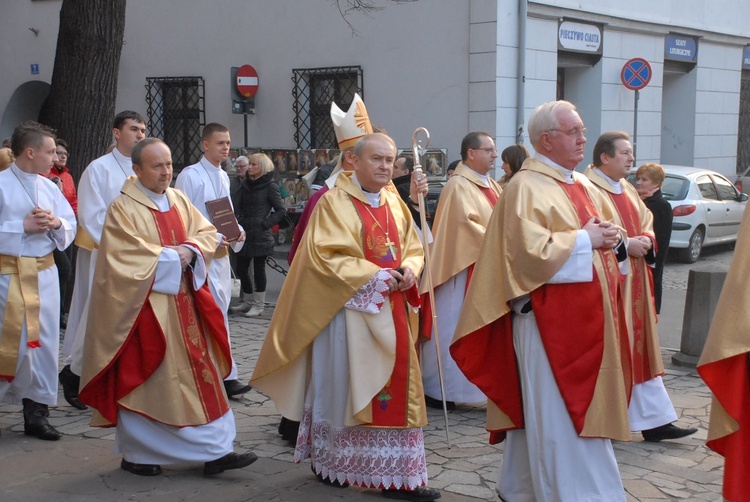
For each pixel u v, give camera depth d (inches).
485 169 230.1
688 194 498.3
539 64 525.0
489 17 480.1
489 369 150.0
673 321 346.0
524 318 144.8
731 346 116.3
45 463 182.5
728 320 117.6
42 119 706.8
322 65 542.6
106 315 165.2
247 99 565.9
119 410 170.4
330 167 418.6
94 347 166.2
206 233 179.9
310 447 171.0
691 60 701.3
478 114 492.7
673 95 730.8
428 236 210.8
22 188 200.2
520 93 502.0
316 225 165.3
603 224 141.2
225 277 228.2
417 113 512.1
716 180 530.6
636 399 192.2
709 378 120.0
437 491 161.9
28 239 197.2
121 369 166.2
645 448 191.9
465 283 223.9
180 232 176.6
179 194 183.5
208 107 594.2
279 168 544.7
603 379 141.2
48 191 205.8
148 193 174.4
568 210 144.9
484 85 488.1
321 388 165.8
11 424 211.6
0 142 681.6
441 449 192.4
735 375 118.6
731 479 119.4
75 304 229.6
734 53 763.4
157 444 169.8
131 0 609.6
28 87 676.1
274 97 565.6
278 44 558.3
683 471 177.2
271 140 572.7
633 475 174.7
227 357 177.5
